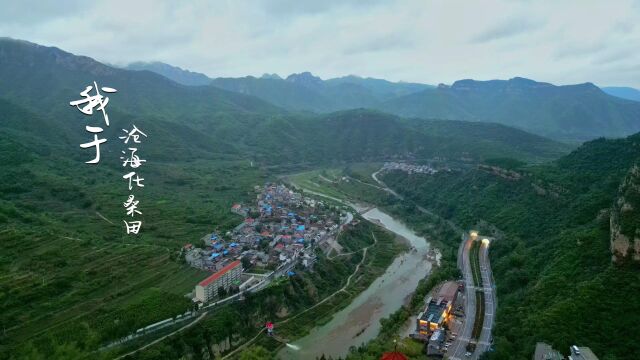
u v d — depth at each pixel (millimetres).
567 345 183625
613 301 192750
